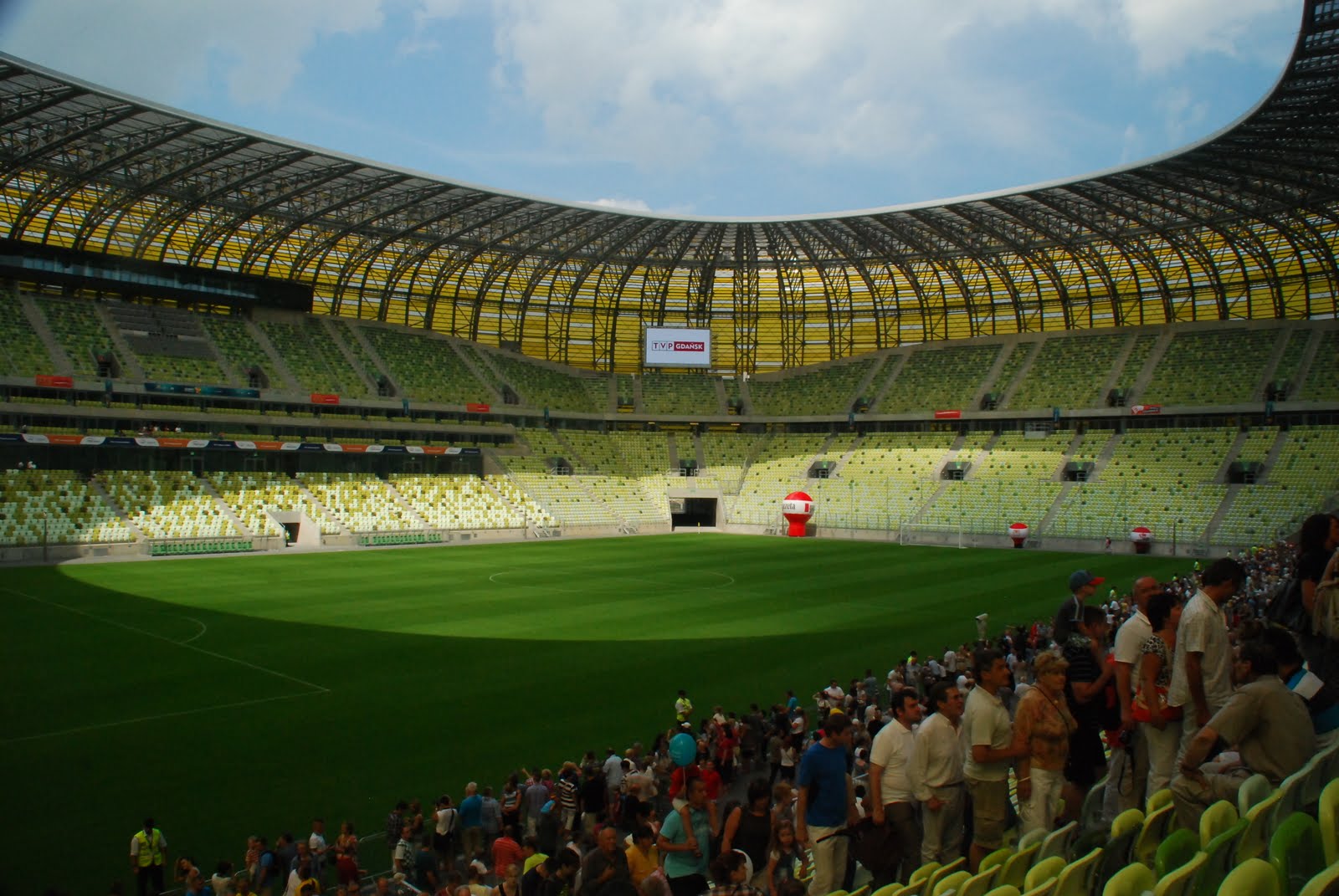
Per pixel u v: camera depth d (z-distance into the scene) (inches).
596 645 1616.6
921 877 409.1
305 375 3742.6
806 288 4507.9
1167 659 476.1
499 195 3095.5
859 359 4734.3
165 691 1284.4
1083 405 3973.9
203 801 896.3
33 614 1847.9
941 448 4274.1
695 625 1815.9
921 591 2301.9
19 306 3294.8
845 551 3339.1
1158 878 335.0
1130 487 3609.7
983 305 4407.0
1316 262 3555.6
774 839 496.1
